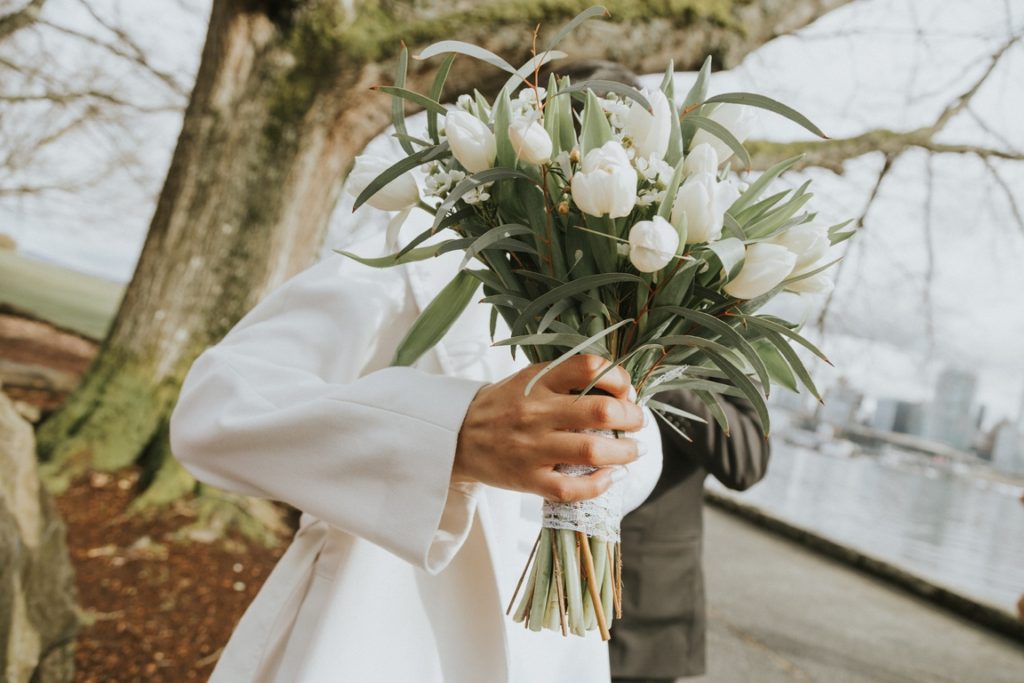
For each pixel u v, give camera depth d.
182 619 3.29
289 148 4.79
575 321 0.75
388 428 0.75
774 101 0.72
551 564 0.77
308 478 0.78
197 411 0.86
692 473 1.48
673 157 0.74
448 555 0.78
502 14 4.58
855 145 6.56
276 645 0.92
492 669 0.85
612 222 0.70
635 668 1.42
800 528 7.69
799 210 0.80
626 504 1.05
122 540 3.83
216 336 4.85
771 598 5.44
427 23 4.60
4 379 8.16
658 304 0.72
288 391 0.82
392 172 0.74
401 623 0.86
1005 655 4.69
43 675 2.05
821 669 4.11
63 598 2.21
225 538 4.04
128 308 4.91
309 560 0.95
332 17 4.59
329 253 0.97
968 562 8.19
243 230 4.81
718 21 4.79
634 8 4.67
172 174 4.97
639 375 0.79
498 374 0.96
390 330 0.93
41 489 2.24
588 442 0.66
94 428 4.63
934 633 5.00
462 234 0.83
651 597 1.43
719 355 0.73
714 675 3.87
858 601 5.62
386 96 4.81
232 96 4.77
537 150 0.67
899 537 9.42
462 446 0.74
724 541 7.32
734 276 0.70
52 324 10.47
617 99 0.83
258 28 4.65
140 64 6.81
